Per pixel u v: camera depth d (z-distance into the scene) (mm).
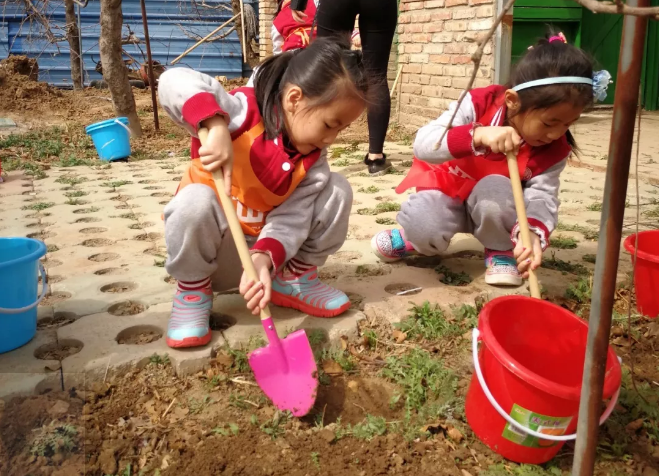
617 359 1507
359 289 2475
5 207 3846
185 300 2027
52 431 1628
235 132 1951
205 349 1980
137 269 2723
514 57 7727
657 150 5793
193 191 1944
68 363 1876
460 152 2104
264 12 11461
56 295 2428
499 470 1567
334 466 1561
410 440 1657
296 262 2229
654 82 9125
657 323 2260
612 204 1160
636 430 1726
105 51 6559
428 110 6816
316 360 2031
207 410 1779
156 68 11992
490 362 1599
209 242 1975
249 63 13234
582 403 1276
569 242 3074
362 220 3496
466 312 2314
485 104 2307
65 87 12484
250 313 2252
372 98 1884
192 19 12828
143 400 1813
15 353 1945
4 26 11984
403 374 1923
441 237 2559
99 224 3465
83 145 6238
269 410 1781
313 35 4559
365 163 4973
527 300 1764
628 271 2689
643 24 1074
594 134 6875
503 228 2457
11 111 8180
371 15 4328
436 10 6449
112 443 1622
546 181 2363
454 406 1800
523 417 1521
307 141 1928
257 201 2057
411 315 2268
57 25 11984
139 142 6621
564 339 1774
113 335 2070
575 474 1312
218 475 1525
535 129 2061
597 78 1977
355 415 1808
